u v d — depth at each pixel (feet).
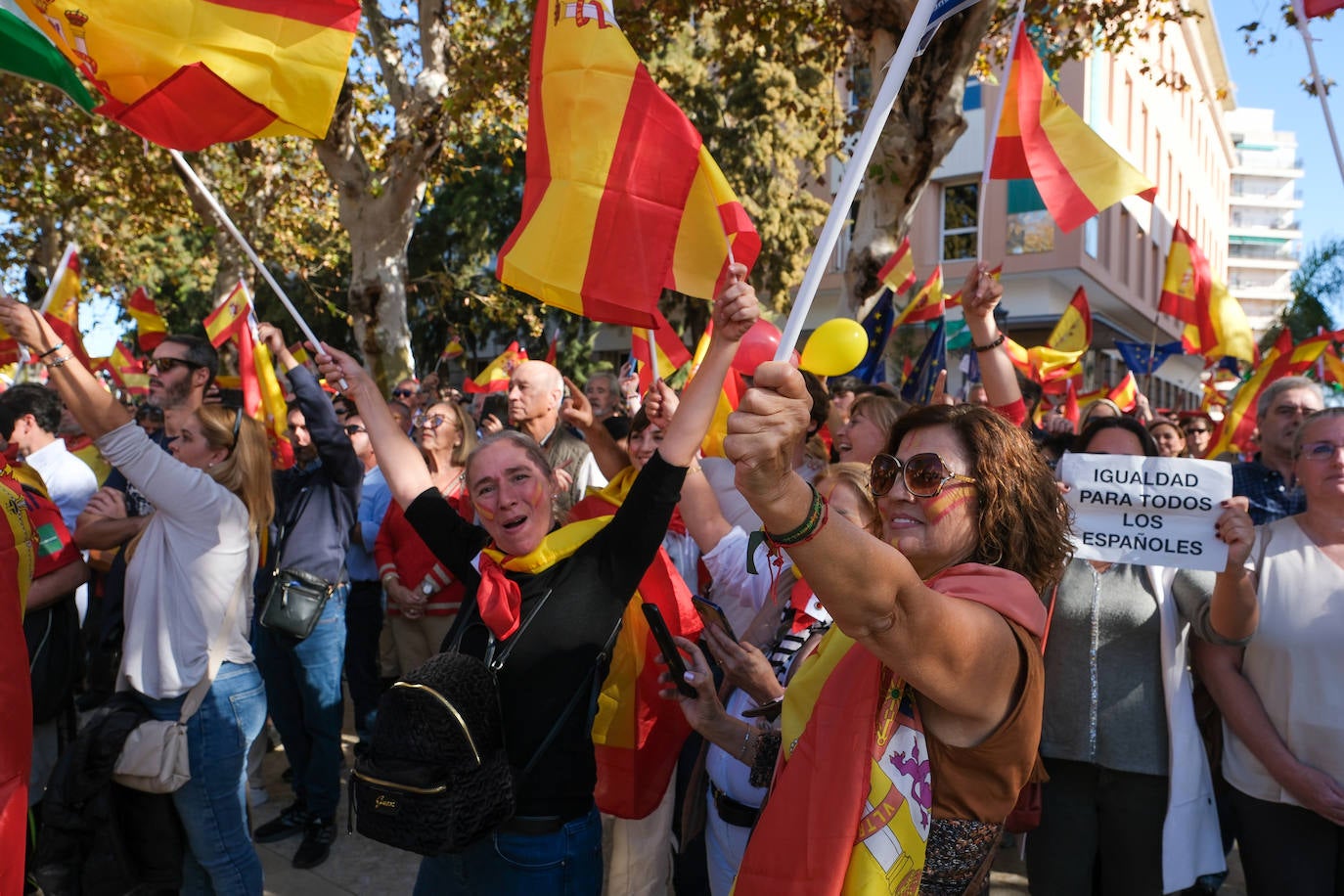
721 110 60.80
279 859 14.49
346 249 78.74
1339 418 8.98
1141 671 9.43
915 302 25.49
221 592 10.26
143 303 23.02
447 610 16.52
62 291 15.79
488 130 51.21
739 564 9.80
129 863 10.15
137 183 53.31
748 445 4.05
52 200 53.93
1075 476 9.12
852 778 5.17
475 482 8.25
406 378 40.52
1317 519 9.20
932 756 5.17
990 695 4.81
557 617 7.87
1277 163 338.13
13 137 48.93
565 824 7.76
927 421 5.83
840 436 11.27
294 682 15.08
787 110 54.03
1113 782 9.50
